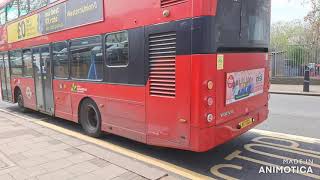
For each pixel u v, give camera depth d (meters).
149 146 6.96
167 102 5.48
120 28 6.40
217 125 5.29
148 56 5.77
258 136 7.55
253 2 6.09
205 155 6.31
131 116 6.35
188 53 5.04
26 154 6.24
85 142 7.23
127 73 6.34
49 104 9.62
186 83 5.11
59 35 8.68
